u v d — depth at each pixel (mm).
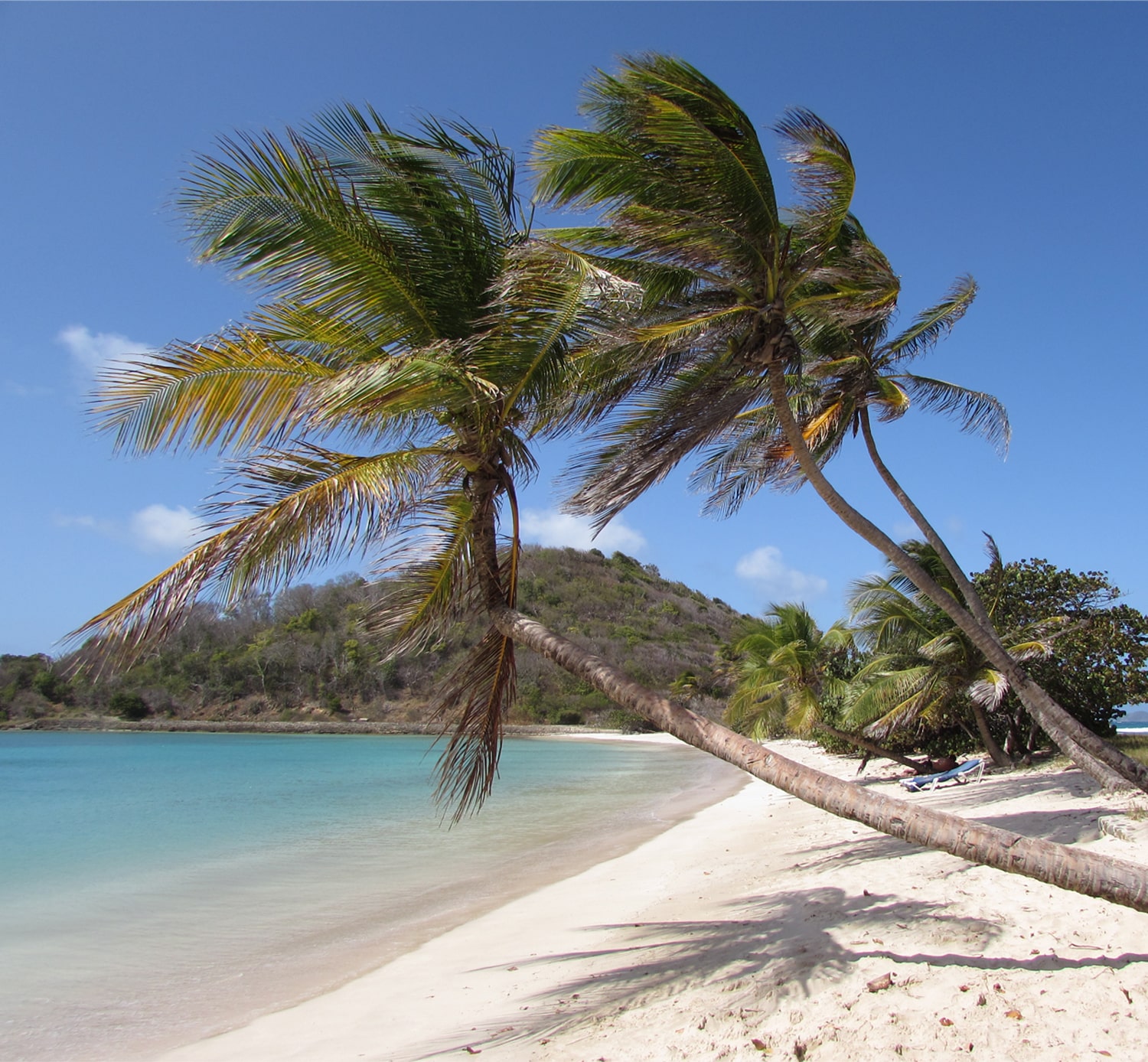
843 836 11992
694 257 6836
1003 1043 3900
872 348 10547
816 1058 4074
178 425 5391
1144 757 15555
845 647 22953
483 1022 5594
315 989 6984
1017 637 16047
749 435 11531
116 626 4816
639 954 6809
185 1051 5680
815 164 7234
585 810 20891
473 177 6250
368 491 5441
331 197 5516
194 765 38281
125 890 11602
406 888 11492
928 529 10125
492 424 6020
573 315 5516
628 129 6520
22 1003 6781
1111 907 5773
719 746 5047
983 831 4379
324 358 6145
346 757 43688
